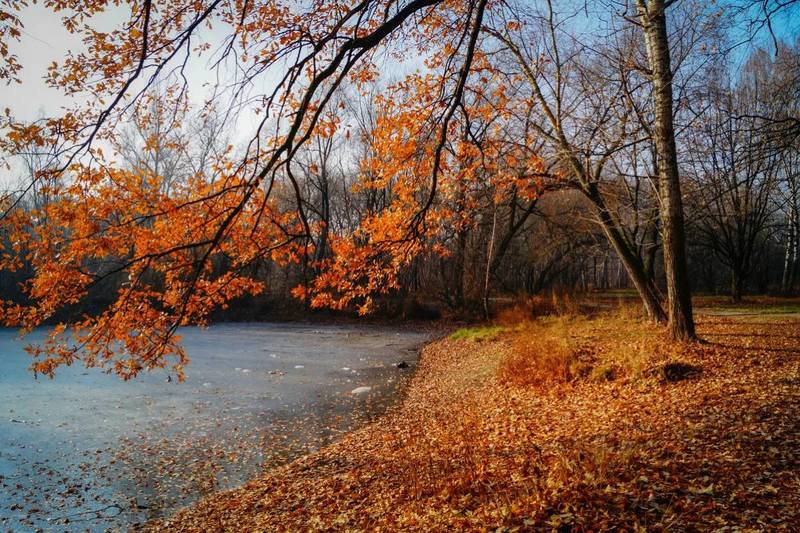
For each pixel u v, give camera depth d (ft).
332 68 16.20
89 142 17.44
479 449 27.53
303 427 41.22
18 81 18.15
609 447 23.66
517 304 99.04
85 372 63.46
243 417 44.21
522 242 130.31
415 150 26.53
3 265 19.01
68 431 40.32
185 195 20.24
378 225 25.53
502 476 22.82
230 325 121.80
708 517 16.05
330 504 24.49
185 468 32.81
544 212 101.19
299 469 30.81
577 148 43.45
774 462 19.36
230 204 19.25
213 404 48.67
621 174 47.01
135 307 19.97
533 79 47.11
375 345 89.92
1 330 104.99
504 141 36.19
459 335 85.46
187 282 20.04
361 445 34.17
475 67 27.25
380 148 27.30
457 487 22.39
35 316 19.20
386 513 21.84
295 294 22.77
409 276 140.05
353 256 23.75
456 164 29.66
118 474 31.96
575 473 19.99
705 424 24.86
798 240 119.65
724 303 92.53
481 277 112.16
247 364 70.85
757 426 23.39
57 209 18.61
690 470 19.60
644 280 55.83
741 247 96.89
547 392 39.09
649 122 43.32
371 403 48.47
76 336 20.20
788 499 16.49
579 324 70.33
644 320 61.67
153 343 20.04
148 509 27.37
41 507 27.63
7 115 17.26
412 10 16.40
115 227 19.04
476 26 18.88
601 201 51.31
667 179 42.68
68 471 32.48
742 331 50.11
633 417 28.60
